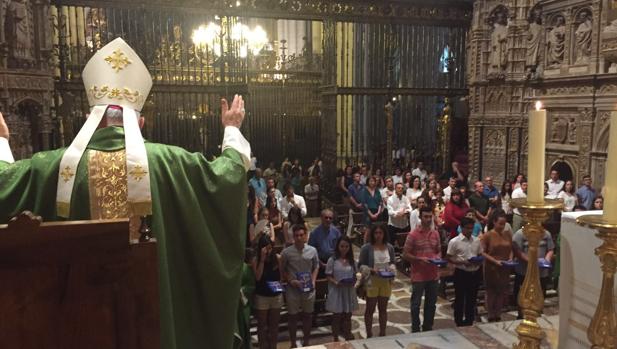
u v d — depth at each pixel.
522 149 13.15
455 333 4.36
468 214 8.29
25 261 1.22
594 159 11.25
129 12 12.06
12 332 1.23
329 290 6.30
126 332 1.33
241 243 1.92
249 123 15.81
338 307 6.21
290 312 6.14
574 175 11.85
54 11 12.57
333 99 13.79
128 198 1.73
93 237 1.26
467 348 4.06
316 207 14.14
